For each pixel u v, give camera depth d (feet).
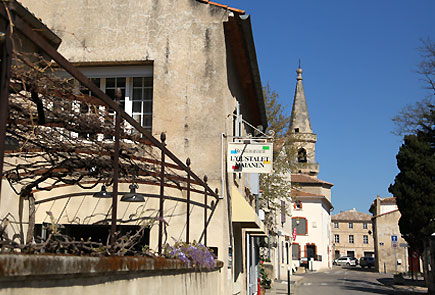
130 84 36.55
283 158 85.51
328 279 128.36
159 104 35.42
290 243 150.20
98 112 19.81
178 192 33.99
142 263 16.49
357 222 310.24
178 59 35.83
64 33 36.45
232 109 39.88
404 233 105.50
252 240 57.98
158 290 18.51
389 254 197.36
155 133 35.09
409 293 83.66
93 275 13.10
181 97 35.47
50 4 36.91
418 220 102.47
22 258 9.79
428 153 104.01
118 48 36.09
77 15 36.68
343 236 310.04
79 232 34.83
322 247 204.95
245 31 36.09
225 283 34.14
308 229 205.57
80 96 18.80
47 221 31.48
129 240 17.72
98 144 21.12
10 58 10.35
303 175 227.40
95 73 36.60
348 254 307.58
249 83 46.11
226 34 36.96
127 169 23.41
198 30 36.06
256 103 52.75
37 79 16.28
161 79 35.68
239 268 45.14
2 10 9.98
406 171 104.06
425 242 81.76
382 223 201.46
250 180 51.90
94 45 36.17
